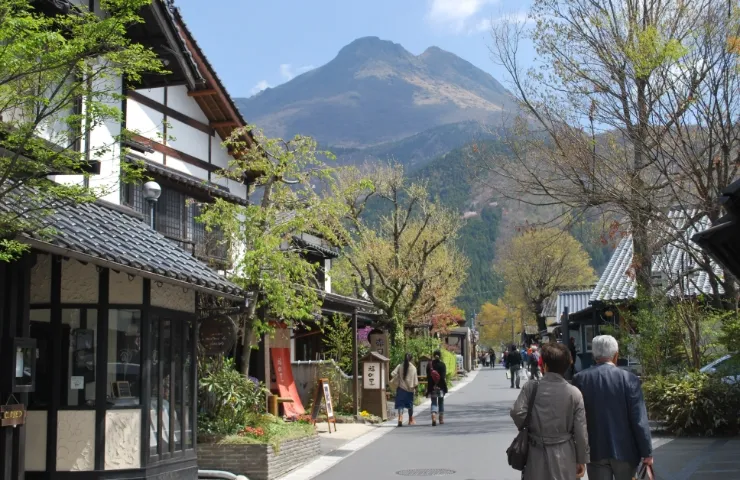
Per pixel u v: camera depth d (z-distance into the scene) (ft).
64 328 36.63
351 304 75.36
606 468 23.91
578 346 140.15
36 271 37.01
